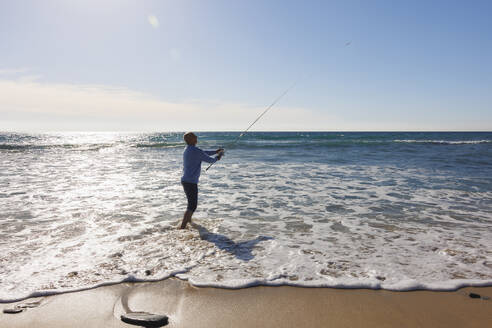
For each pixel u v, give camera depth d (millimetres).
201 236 3914
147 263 3055
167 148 23000
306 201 5984
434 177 8883
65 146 24109
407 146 23750
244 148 22141
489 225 4438
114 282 2652
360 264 3070
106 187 7445
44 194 6578
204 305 2322
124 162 13445
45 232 4035
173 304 2332
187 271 2883
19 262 3066
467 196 6414
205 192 6828
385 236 3963
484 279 2738
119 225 4371
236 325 2076
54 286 2566
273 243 3678
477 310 2256
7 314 2158
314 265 3039
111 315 2176
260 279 2715
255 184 7812
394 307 2305
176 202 5879
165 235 3926
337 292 2529
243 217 4855
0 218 4711
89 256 3227
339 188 7293
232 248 3498
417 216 4934
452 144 26578
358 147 22734
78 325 2051
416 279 2740
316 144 26328
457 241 3762
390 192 6828
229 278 2744
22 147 22828
